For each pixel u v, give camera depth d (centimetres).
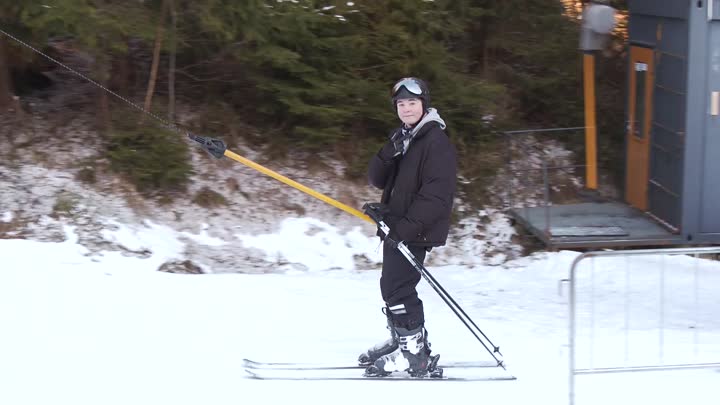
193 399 445
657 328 639
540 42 1002
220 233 793
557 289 762
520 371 505
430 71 892
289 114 880
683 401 458
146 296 648
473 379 488
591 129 929
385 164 484
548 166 962
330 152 886
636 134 909
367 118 888
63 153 807
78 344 528
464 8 929
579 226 847
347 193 861
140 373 480
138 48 877
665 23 838
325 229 827
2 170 779
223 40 807
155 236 765
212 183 830
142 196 796
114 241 741
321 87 840
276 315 630
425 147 464
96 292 643
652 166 877
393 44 882
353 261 808
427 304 704
